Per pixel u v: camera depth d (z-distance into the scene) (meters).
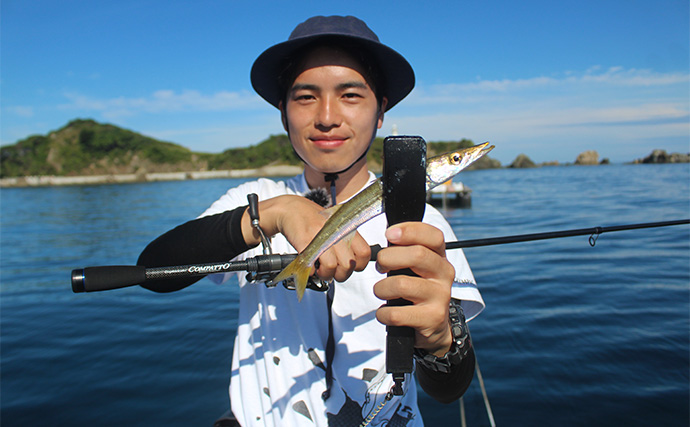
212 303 8.50
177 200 42.53
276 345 1.94
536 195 30.97
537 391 4.66
